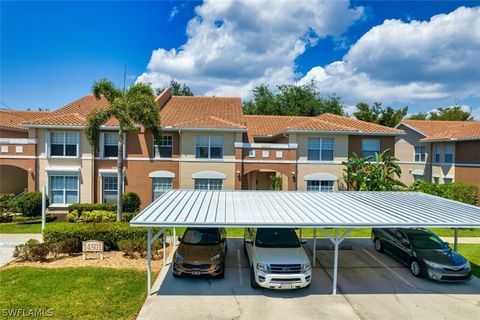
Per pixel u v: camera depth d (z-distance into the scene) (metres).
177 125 22.58
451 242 18.11
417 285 12.05
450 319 9.64
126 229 15.62
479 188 25.61
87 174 23.30
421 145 33.44
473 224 10.30
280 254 11.50
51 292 10.80
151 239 11.29
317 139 24.27
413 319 9.62
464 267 12.12
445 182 30.11
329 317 9.64
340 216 11.17
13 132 28.81
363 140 25.27
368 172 23.97
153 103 19.09
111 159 23.61
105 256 14.61
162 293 11.00
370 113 56.28
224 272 12.91
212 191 16.75
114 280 11.88
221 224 9.88
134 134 23.58
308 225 10.09
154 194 23.86
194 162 23.20
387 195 16.81
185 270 11.87
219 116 26.09
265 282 10.87
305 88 55.38
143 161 23.64
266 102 55.28
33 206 22.16
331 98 55.88
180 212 11.17
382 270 13.58
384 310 10.12
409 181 34.56
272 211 11.84
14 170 28.23
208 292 11.17
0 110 32.00
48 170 22.95
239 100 31.34
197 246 12.90
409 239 13.66
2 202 22.75
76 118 23.39
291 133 24.09
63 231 15.20
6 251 15.34
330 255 15.60
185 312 9.76
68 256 14.60
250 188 29.86
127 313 9.62
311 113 54.09
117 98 18.28
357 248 16.83
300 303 10.49
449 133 29.92
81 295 10.63
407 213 11.87
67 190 23.36
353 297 11.01
